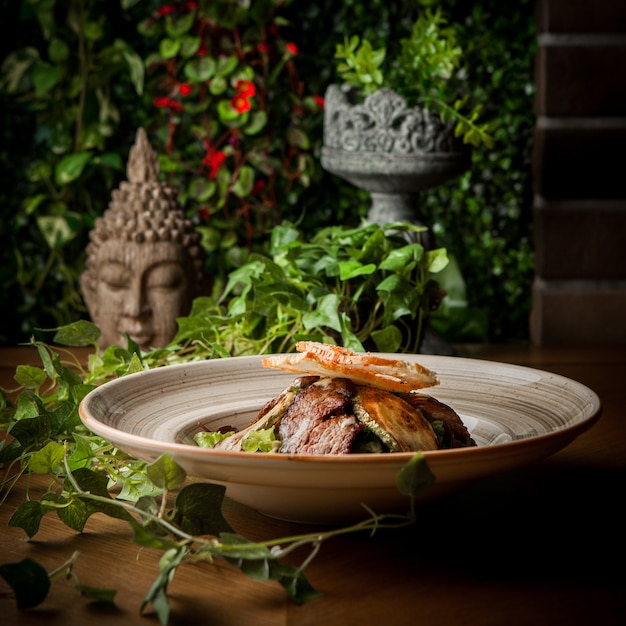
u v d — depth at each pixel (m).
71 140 2.12
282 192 2.13
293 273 1.48
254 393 1.29
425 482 0.96
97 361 1.40
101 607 0.96
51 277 2.16
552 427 1.22
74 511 1.13
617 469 1.27
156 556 1.09
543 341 1.96
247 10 2.04
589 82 1.91
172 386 1.26
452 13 2.05
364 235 1.52
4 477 1.27
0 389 1.31
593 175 1.93
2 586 1.02
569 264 1.95
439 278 2.00
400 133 1.68
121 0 2.10
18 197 2.14
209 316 1.46
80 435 1.23
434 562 1.06
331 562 1.06
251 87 2.05
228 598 0.97
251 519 1.17
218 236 2.12
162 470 1.00
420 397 1.20
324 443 1.12
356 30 2.07
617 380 1.55
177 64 2.09
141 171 1.73
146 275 1.69
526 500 1.21
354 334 1.47
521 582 1.01
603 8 1.90
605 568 1.04
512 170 2.09
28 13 2.07
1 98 2.11
